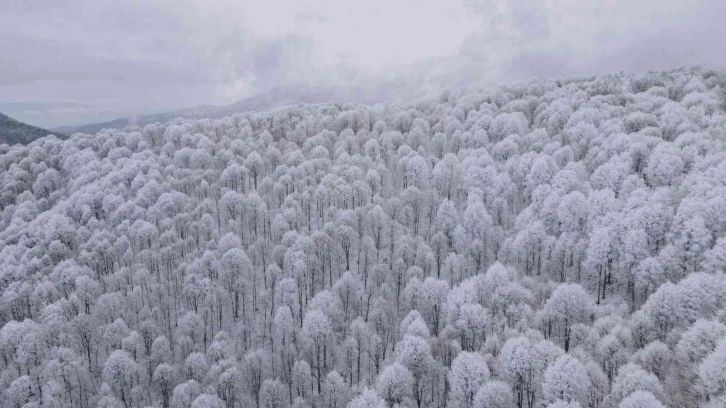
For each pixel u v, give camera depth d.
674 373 62.59
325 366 96.25
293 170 157.00
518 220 116.31
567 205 105.94
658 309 73.38
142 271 116.69
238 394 90.38
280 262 118.06
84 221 146.00
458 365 72.81
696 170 109.44
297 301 109.44
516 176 139.00
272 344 105.50
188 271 111.38
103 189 159.75
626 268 91.00
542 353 70.38
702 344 61.84
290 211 130.50
